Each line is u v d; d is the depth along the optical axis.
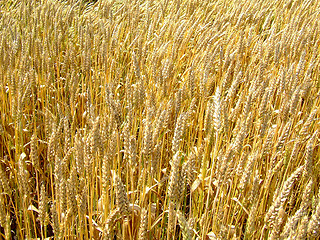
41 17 7.73
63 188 2.37
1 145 4.54
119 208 2.40
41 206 2.45
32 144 2.86
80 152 2.58
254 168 3.44
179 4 9.95
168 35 7.29
